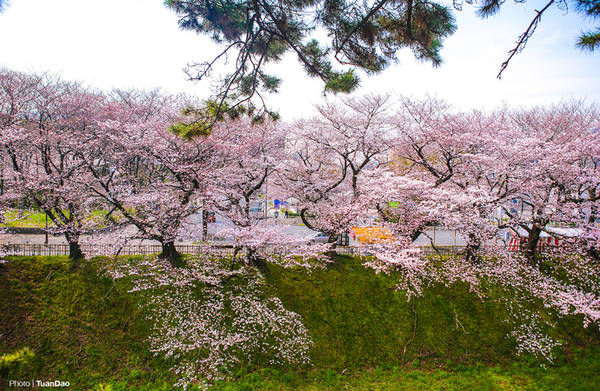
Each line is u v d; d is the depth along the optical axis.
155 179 16.44
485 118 18.62
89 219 15.00
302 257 16.94
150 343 12.50
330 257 17.19
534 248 17.02
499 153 15.51
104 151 15.48
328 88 6.83
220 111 7.43
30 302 13.09
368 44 6.58
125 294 13.95
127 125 15.16
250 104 7.85
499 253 15.55
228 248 16.28
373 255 16.42
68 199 14.07
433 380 12.43
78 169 14.91
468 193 15.11
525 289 15.89
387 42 6.78
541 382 12.30
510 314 14.89
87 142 15.01
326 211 17.05
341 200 17.61
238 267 15.80
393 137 17.06
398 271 16.66
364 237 18.06
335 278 16.17
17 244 16.00
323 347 13.45
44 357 11.66
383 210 17.12
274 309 14.38
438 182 16.44
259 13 6.78
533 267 16.56
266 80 8.05
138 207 14.81
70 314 13.05
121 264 15.01
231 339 12.65
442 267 16.48
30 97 15.83
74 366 11.61
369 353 13.47
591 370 12.78
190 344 12.34
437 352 13.66
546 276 16.00
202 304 13.85
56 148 14.84
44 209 14.36
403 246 15.41
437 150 17.20
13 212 15.69
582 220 15.20
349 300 15.26
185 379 11.42
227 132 15.97
